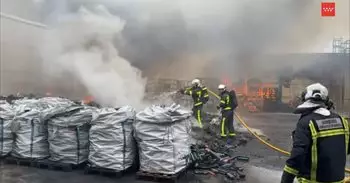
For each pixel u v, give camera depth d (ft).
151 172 14.79
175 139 14.73
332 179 7.83
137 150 16.05
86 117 16.31
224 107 24.44
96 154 15.42
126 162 15.35
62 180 14.85
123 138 15.19
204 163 17.19
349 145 8.27
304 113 8.13
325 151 7.77
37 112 16.90
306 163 8.00
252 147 23.34
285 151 21.85
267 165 18.43
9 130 17.48
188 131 16.03
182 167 15.17
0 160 17.72
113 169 15.19
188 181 15.16
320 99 8.11
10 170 16.26
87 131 16.47
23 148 16.90
